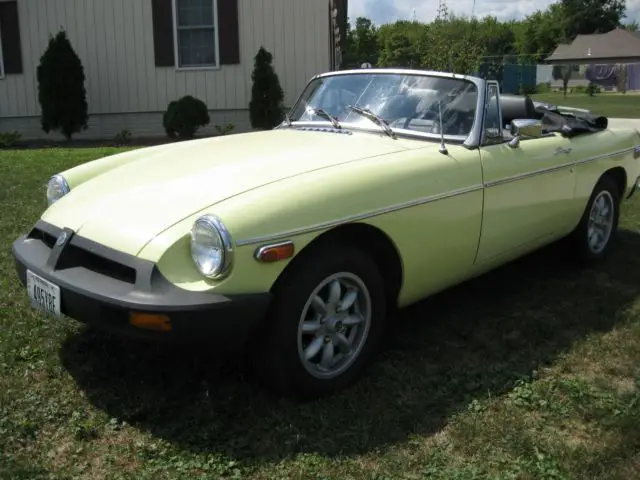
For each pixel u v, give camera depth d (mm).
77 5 12992
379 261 3334
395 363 3432
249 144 3781
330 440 2734
